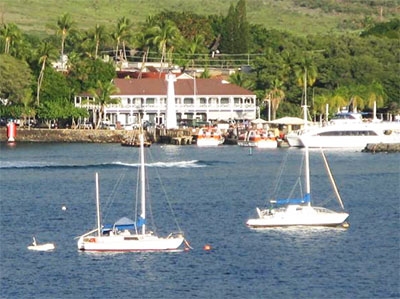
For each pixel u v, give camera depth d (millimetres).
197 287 166000
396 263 180875
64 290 164625
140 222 188750
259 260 182750
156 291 163750
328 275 173250
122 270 175375
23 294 163125
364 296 162000
